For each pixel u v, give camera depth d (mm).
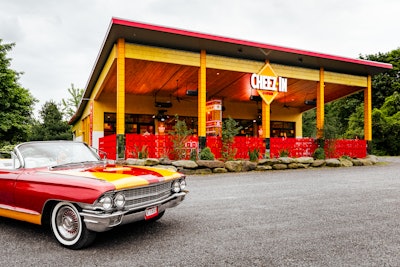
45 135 36688
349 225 4660
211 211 5578
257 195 7258
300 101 24703
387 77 34281
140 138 12938
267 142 15641
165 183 4320
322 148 16688
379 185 8906
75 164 4672
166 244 3805
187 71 16672
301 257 3367
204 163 12352
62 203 3723
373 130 28812
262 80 16016
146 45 13562
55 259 3354
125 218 3602
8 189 4234
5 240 4035
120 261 3275
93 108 20109
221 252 3520
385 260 3285
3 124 21734
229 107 24219
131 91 20109
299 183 9359
